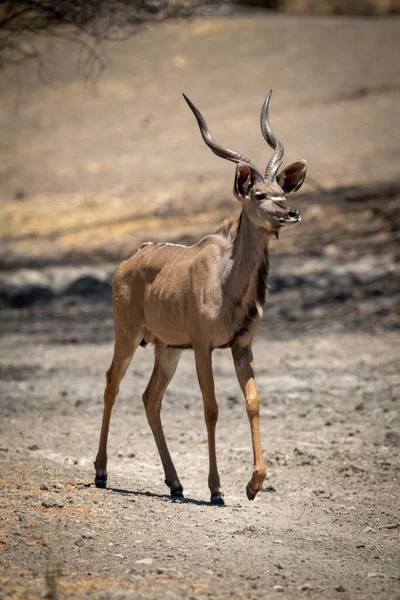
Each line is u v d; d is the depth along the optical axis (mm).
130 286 23562
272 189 20547
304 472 24781
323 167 72375
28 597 14406
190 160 81000
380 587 15773
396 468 24828
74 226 70750
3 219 74688
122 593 14711
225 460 26109
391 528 19938
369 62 95625
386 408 31297
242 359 21266
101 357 40688
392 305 47469
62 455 26234
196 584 15422
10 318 50531
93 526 18484
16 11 34188
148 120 93312
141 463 25828
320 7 128375
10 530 17906
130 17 34625
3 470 23344
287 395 33406
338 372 36812
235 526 19391
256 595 15039
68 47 111312
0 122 100375
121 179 79312
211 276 21344
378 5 126938
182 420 30781
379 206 63750
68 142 92250
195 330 21438
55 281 57531
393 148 74625
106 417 22969
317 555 17719
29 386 35906
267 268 21062
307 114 84438
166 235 64188
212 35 111250
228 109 89938
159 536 18141
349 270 53969
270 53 102750
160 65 106000
